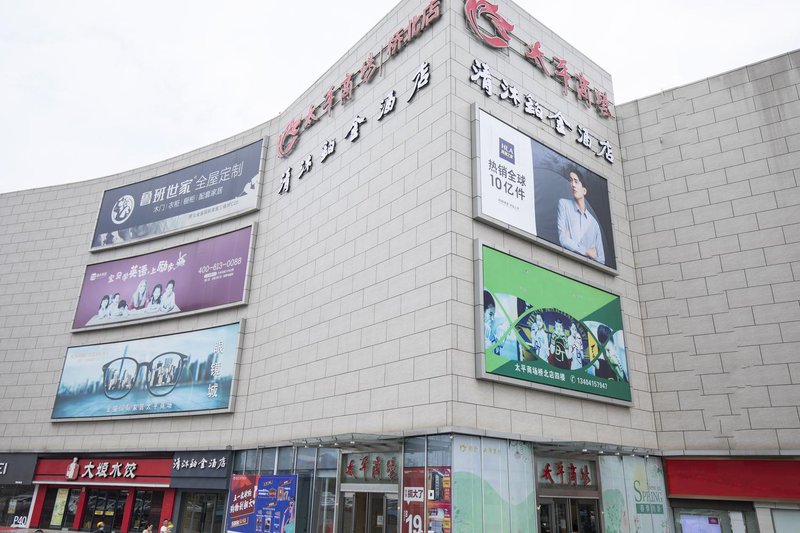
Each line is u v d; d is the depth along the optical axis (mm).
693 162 25844
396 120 23125
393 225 21609
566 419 19984
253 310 29453
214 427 28375
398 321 19984
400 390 18984
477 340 18094
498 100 22172
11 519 32688
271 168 32375
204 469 27422
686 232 25094
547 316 20531
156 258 34500
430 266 19281
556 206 22625
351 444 19609
